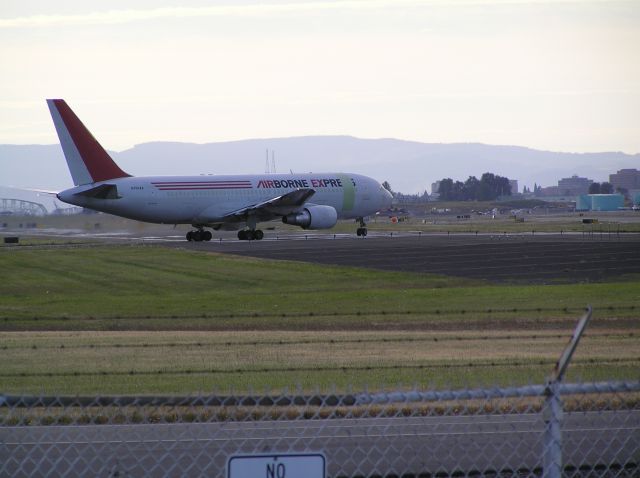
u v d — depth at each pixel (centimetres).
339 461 5319
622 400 6625
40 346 10419
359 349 10100
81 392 7481
